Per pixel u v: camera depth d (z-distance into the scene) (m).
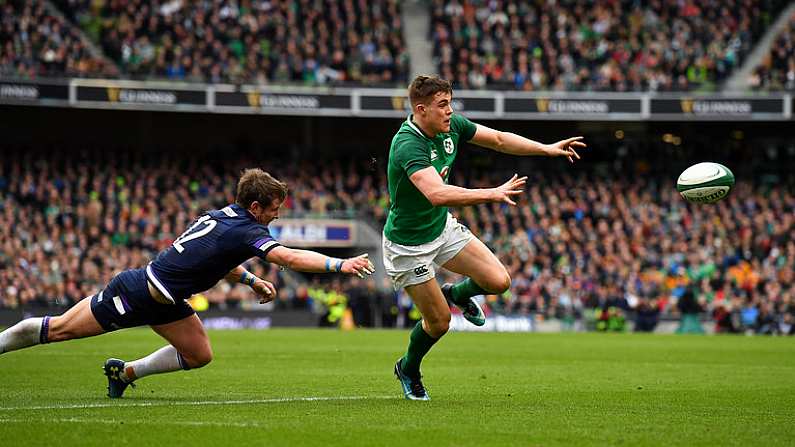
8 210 136.38
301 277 143.75
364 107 143.50
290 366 53.88
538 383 43.97
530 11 157.75
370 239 142.50
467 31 155.50
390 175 33.19
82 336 31.75
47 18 143.62
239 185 31.41
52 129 157.62
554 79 149.00
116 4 152.12
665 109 143.12
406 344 78.69
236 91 141.12
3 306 118.12
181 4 151.62
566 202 147.50
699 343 86.81
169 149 161.25
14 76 135.88
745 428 28.23
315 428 26.94
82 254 130.75
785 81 145.75
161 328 32.88
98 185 143.75
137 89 138.62
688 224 144.50
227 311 120.06
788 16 160.50
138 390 38.31
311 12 153.50
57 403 33.12
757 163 160.38
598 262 133.62
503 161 161.38
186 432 26.02
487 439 25.42
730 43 154.75
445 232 33.69
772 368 55.69
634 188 154.25
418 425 27.78
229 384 41.69
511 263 132.25
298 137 165.00
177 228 138.50
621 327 119.50
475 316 35.88
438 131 32.34
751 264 134.12
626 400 36.09
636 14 158.00
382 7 157.88
